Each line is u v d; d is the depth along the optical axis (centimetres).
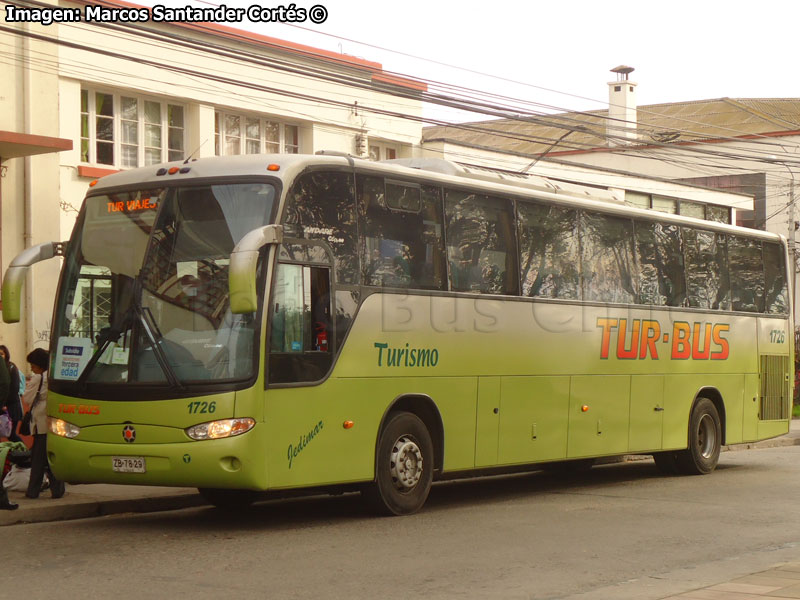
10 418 1457
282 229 1082
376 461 1215
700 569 928
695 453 1789
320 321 1150
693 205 4144
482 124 5356
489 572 907
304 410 1123
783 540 1089
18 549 1012
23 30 1822
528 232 1457
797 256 4650
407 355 1255
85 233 1184
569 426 1510
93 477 1123
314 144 2677
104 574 888
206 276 1101
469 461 1344
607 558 979
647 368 1675
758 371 1959
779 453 2345
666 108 5975
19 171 1831
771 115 5641
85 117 2192
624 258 1642
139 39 2259
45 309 1848
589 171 3672
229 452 1059
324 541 1065
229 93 2456
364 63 2791
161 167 1173
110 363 1117
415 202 1288
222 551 1002
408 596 809
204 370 1076
